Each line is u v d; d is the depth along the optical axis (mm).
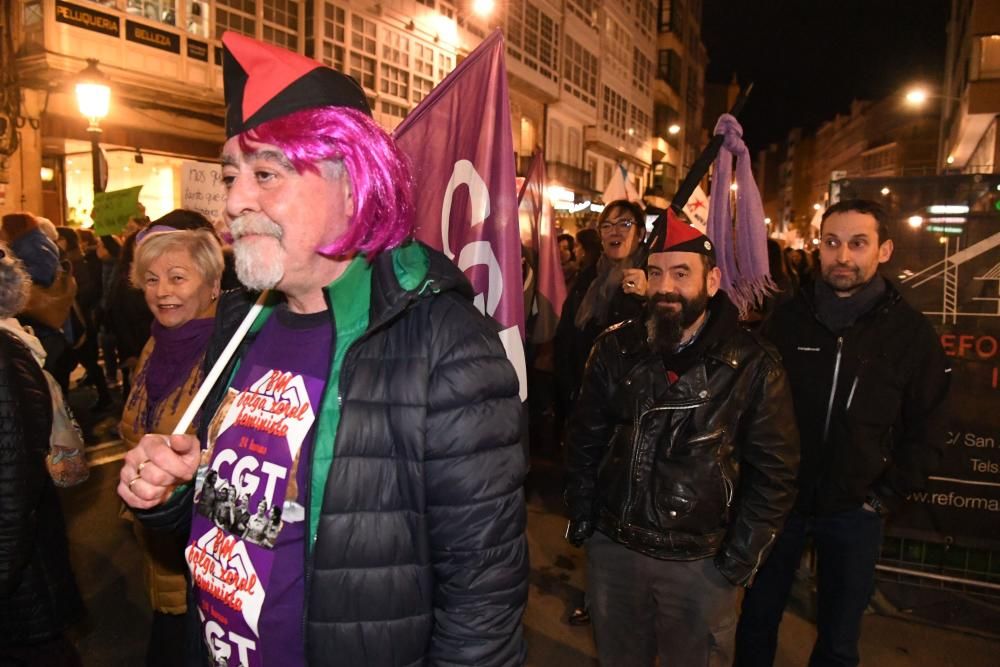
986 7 21125
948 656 3484
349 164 1249
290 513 1304
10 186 11828
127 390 7293
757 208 2865
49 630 2121
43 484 1988
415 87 19562
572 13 30688
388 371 1285
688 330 2373
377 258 1346
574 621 3729
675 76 49312
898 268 3844
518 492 1328
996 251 3703
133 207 7090
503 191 2414
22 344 2008
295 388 1363
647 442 2330
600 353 2535
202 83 13484
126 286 6668
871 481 2676
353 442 1249
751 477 2334
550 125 30469
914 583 3938
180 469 1314
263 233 1259
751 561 2240
